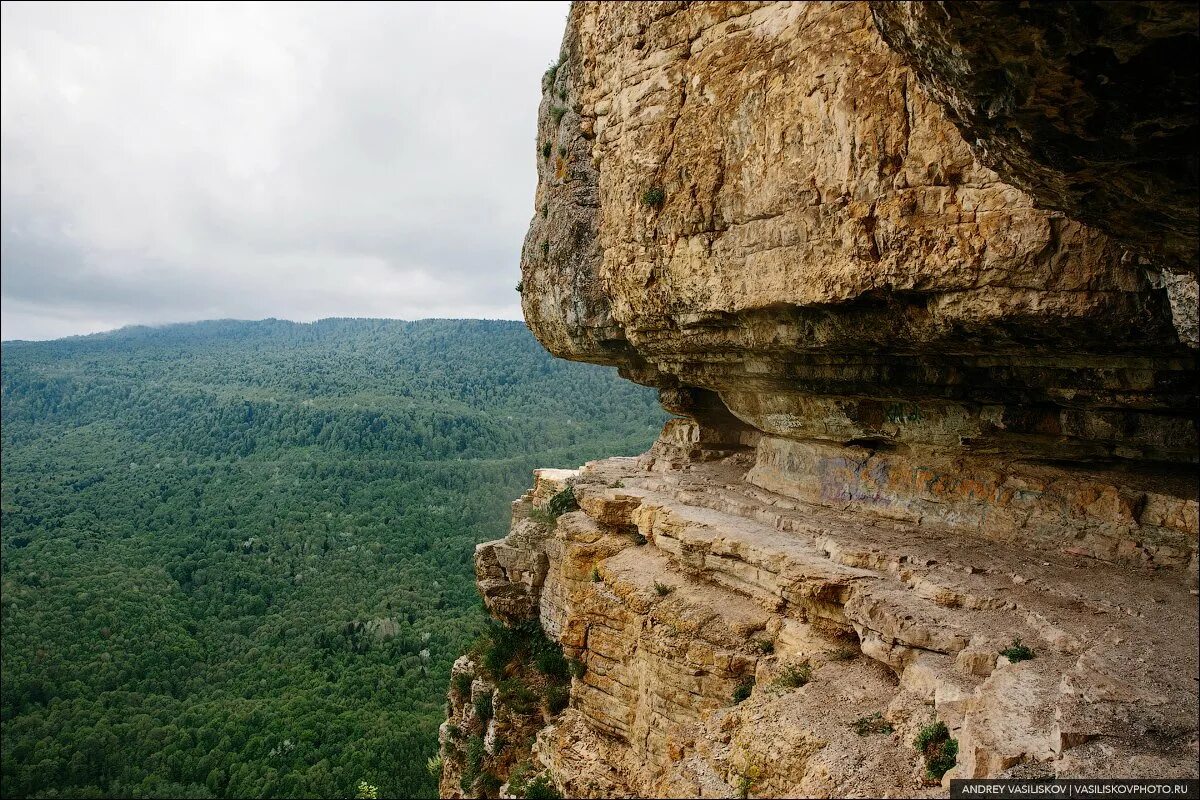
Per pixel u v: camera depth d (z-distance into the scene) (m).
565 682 26.95
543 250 28.31
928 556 14.76
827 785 10.21
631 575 20.50
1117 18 5.19
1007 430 15.33
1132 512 14.13
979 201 11.49
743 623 16.17
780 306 15.46
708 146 16.94
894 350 14.55
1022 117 6.80
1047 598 12.62
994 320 11.73
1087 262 10.57
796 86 14.42
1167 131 6.15
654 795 16.44
